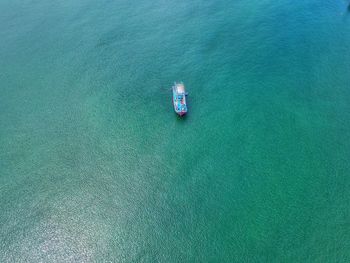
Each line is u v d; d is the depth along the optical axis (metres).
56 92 97.75
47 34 123.88
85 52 112.94
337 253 59.38
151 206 69.50
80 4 143.00
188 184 72.88
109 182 74.31
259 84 96.69
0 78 103.94
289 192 69.56
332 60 103.19
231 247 61.72
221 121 86.38
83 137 84.44
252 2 134.88
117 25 126.31
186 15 129.50
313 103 89.44
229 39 114.56
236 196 69.81
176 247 62.81
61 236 65.38
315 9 127.25
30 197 71.75
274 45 110.94
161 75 102.00
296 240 61.56
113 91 97.06
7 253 63.34
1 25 130.88
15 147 82.69
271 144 79.75
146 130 85.19
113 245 63.91
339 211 65.50
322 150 77.50
